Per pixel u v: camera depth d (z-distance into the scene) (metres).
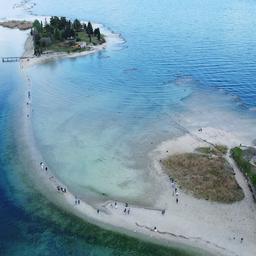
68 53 151.38
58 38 162.25
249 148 85.31
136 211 67.06
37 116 100.69
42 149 85.81
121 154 83.31
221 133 92.31
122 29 185.75
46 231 64.00
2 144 88.31
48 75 129.88
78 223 65.19
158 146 86.19
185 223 64.44
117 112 102.50
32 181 75.69
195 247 60.19
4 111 104.19
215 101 109.38
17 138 90.44
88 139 89.25
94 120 98.12
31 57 146.88
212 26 186.50
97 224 64.81
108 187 73.25
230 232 62.66
